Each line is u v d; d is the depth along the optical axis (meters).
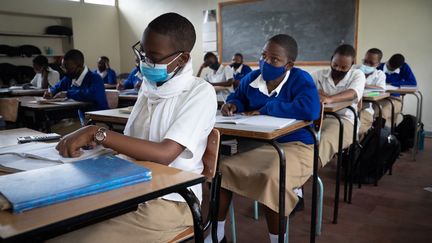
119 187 0.68
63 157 0.88
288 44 1.80
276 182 1.44
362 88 2.54
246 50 6.38
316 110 1.63
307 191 2.60
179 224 1.01
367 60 3.75
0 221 0.54
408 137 3.81
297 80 1.81
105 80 6.14
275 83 1.90
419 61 4.82
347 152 2.46
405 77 4.36
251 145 1.86
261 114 1.75
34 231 0.51
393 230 2.00
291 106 1.64
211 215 1.07
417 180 2.89
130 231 0.94
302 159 1.67
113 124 1.85
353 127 2.45
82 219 0.56
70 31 7.66
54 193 0.60
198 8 6.96
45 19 7.54
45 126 2.76
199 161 1.09
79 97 3.04
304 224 2.08
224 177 1.56
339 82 2.65
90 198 0.63
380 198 2.49
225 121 1.47
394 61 4.29
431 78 4.77
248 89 2.00
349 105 2.24
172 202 1.01
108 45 8.45
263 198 1.44
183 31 1.05
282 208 1.34
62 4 7.54
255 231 2.00
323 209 2.30
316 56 5.64
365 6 5.12
